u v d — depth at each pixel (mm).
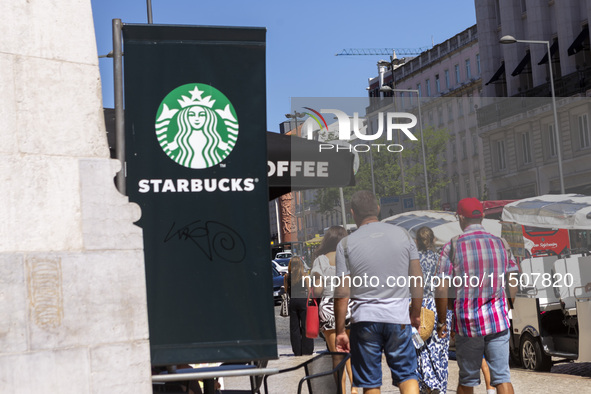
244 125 5613
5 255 4898
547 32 51344
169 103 5543
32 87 5109
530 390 10602
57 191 5121
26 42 5113
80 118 5254
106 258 5199
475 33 69375
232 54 5629
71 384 5020
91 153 5270
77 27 5301
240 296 5543
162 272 5473
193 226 5523
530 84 53250
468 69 70625
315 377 5801
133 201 5473
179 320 5469
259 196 5602
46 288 5004
